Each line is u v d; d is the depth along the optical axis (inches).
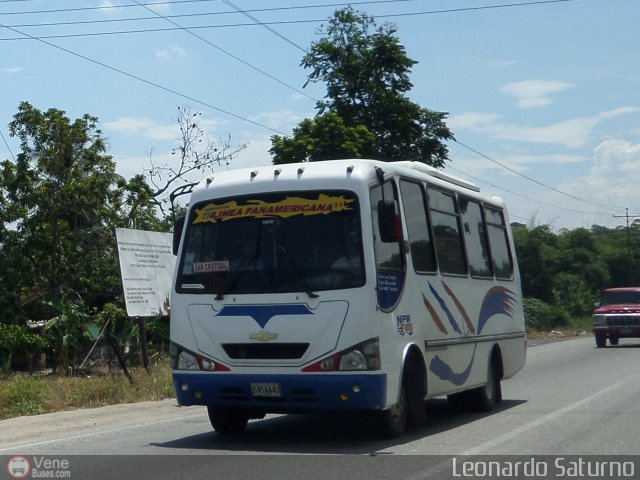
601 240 3341.5
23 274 858.8
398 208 435.2
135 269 706.8
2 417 536.4
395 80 1489.9
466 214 547.5
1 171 881.5
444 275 488.1
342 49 1488.7
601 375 803.4
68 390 610.5
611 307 1332.4
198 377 406.6
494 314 578.2
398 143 1435.8
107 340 835.4
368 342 386.3
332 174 408.2
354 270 392.2
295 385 388.8
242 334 399.2
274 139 1285.7
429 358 452.1
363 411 419.5
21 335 800.9
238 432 457.1
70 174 897.5
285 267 400.8
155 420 526.6
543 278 2417.6
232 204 420.5
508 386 721.6
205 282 412.2
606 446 408.2
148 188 949.2
